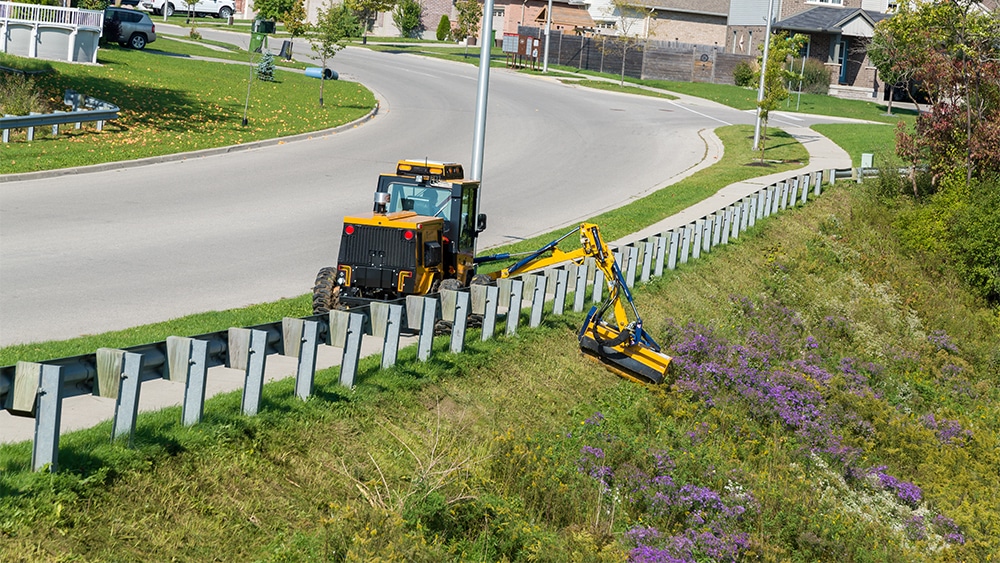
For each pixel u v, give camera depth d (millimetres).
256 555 8844
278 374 12781
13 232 20375
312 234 23469
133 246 20375
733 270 25641
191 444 9586
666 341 18688
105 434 9492
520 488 11602
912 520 15008
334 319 12078
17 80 34562
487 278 16828
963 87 36312
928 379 23656
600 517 11781
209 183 28375
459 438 12281
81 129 32688
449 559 9680
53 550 7781
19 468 8562
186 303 16406
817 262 28906
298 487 9945
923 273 31953
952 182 35125
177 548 8484
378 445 11258
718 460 14547
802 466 15703
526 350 15875
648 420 15234
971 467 18266
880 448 18125
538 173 35938
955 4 36094
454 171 17266
